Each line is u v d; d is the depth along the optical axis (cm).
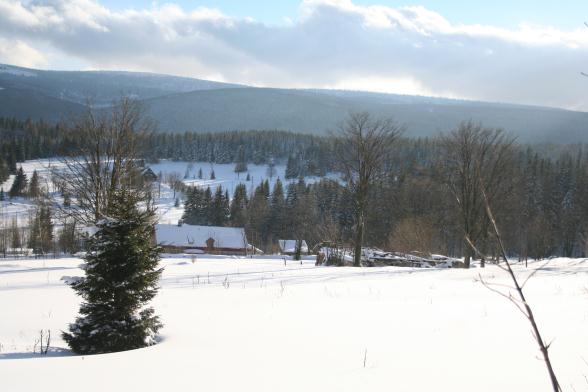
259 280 1886
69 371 552
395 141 3569
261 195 10150
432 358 599
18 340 888
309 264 3111
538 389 464
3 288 1650
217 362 598
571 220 6356
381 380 509
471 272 1909
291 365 578
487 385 484
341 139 3478
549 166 8500
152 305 1197
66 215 2586
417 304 1093
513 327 768
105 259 830
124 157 2530
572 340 661
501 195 3209
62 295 1452
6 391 465
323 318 926
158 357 630
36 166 12794
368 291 1420
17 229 6356
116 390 471
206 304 1205
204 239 6669
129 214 869
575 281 1467
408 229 4050
